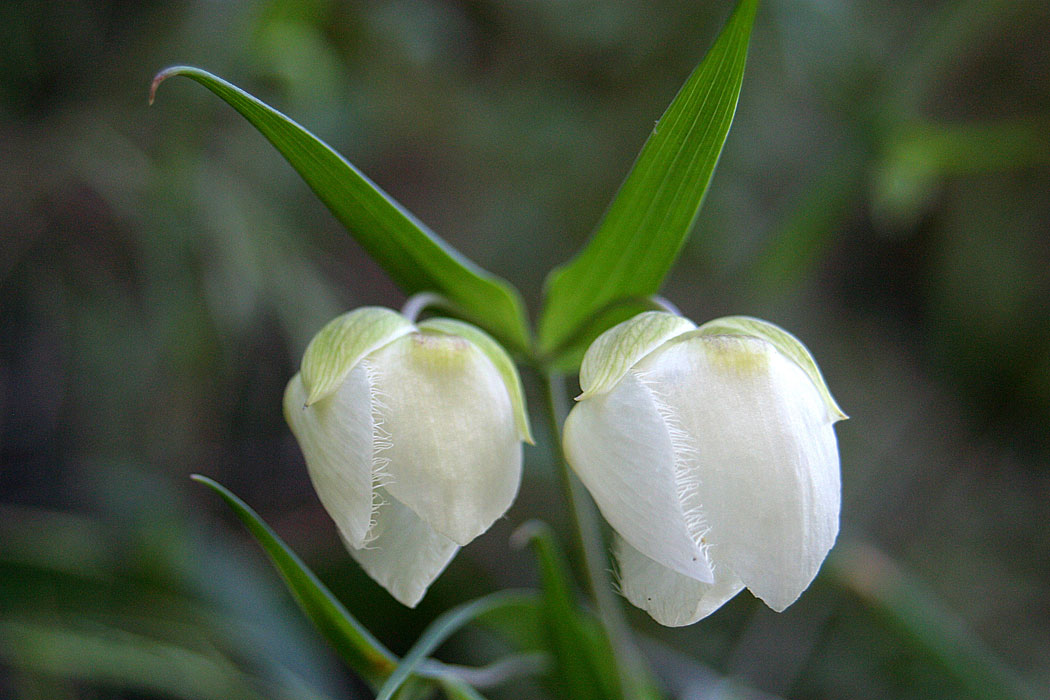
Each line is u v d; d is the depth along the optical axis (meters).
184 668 0.33
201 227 0.38
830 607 0.51
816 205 0.43
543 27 0.48
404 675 0.26
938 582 0.58
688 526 0.25
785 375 0.25
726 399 0.25
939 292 0.66
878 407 0.63
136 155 0.38
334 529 0.52
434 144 0.52
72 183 0.40
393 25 0.44
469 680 0.28
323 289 0.41
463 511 0.25
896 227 0.65
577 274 0.27
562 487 0.28
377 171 0.54
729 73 0.26
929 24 0.42
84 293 0.42
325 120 0.43
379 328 0.25
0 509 0.39
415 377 0.25
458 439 0.25
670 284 0.53
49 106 0.38
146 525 0.37
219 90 0.25
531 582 0.49
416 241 0.27
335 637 0.27
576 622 0.28
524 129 0.49
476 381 0.25
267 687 0.34
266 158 0.42
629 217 0.27
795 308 0.64
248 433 0.51
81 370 0.42
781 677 0.50
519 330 0.28
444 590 0.44
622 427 0.25
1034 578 0.59
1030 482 0.62
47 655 0.33
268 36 0.39
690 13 0.46
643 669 0.30
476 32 0.50
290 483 0.53
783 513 0.24
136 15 0.38
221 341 0.42
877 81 0.45
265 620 0.37
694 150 0.26
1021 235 0.63
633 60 0.47
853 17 0.47
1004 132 0.41
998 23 0.52
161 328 0.39
